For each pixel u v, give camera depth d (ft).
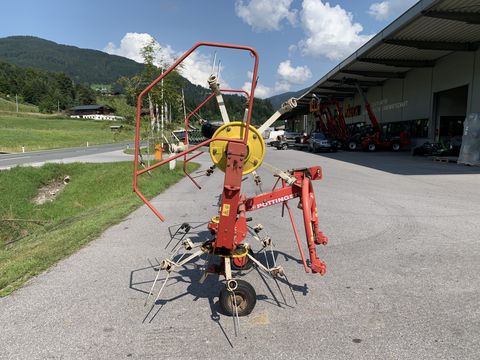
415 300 13.16
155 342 10.80
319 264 11.91
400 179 44.88
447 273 15.48
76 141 182.50
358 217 25.43
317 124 175.11
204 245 12.58
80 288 14.48
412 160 73.56
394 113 119.65
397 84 117.19
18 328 11.59
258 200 13.48
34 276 15.72
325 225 23.35
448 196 33.01
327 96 160.56
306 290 14.07
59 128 279.90
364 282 14.71
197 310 12.69
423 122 101.81
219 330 11.41
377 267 16.24
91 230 22.63
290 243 19.89
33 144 151.33
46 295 13.88
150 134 52.19
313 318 12.03
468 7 59.36
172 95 51.29
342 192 35.73
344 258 17.39
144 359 10.02
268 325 11.65
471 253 17.85
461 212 26.58
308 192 12.64
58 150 127.03
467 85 82.17
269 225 23.75
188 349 10.43
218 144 12.20
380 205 29.40
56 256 18.04
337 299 13.32
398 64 94.38
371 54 88.94
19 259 17.98
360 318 12.00
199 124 16.05
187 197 34.32
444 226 22.79
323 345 10.53
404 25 66.69
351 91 150.41
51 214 45.29
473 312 12.27
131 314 12.44
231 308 12.14
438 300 13.14
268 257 17.72
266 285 14.60
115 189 48.32
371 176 48.19
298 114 247.29
